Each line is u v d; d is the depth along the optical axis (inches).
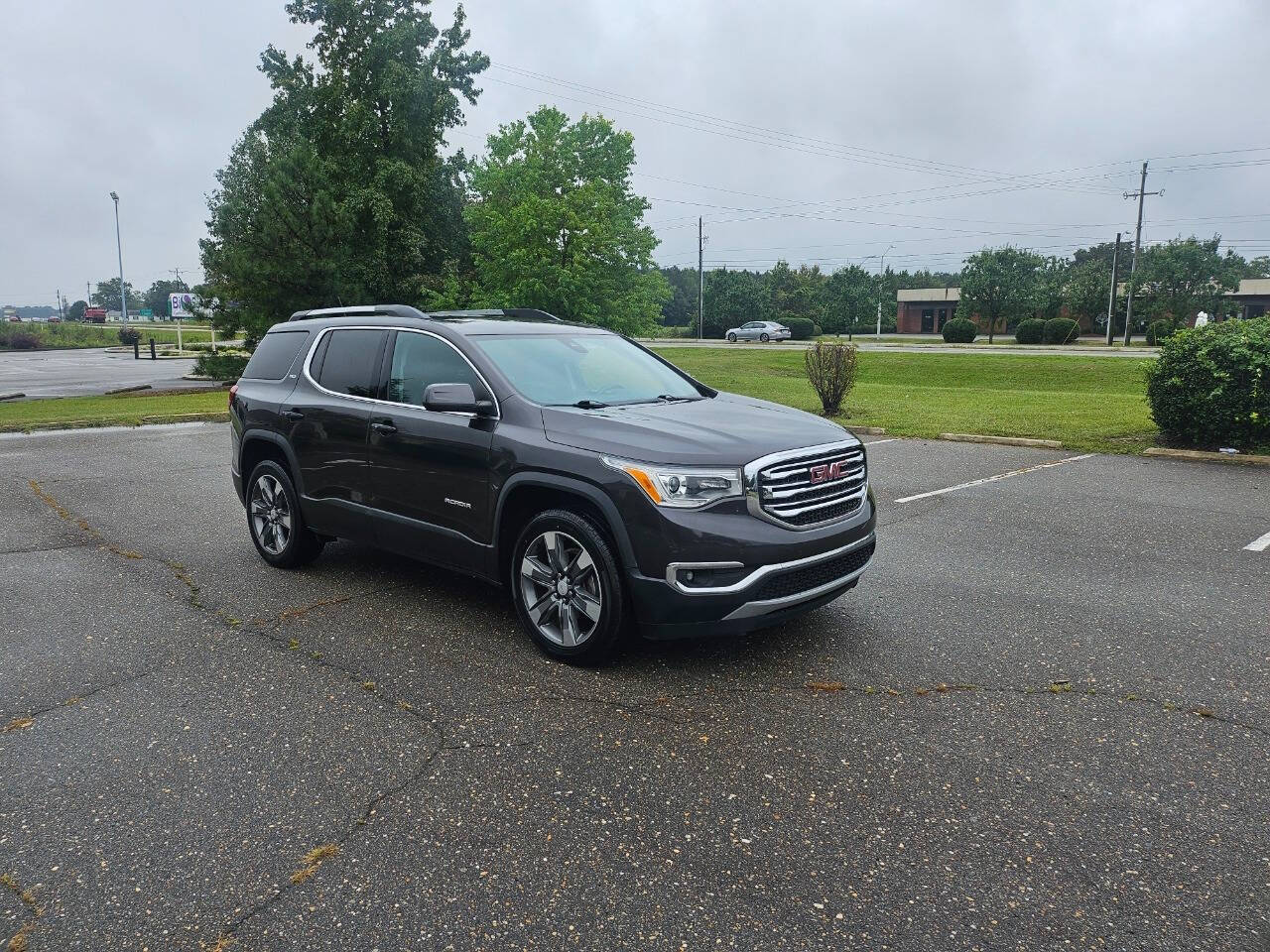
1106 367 1174.3
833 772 133.9
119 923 101.0
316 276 978.1
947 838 116.5
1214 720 149.8
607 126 1300.4
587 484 167.2
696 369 1264.8
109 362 1819.6
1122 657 177.5
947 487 358.0
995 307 2319.1
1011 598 216.1
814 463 169.8
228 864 112.3
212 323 1026.7
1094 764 135.5
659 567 159.5
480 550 190.5
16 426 584.4
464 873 110.1
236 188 1192.8
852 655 179.6
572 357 213.0
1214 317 2172.7
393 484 207.5
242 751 142.2
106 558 259.9
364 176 1145.4
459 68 1234.0
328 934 99.0
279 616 207.9
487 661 178.7
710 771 134.6
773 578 161.5
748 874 109.3
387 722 152.0
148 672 174.2
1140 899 103.7
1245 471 386.6
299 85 1182.9
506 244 1194.0
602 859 112.7
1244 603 210.7
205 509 328.5
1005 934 98.0
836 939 97.4
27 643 190.9
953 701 157.9
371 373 219.8
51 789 130.6
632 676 170.4
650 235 1342.3
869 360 1370.6
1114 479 370.9
